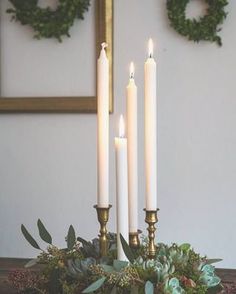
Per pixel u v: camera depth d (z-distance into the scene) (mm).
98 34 1684
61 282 682
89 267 674
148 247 748
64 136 1753
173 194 1691
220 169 1659
